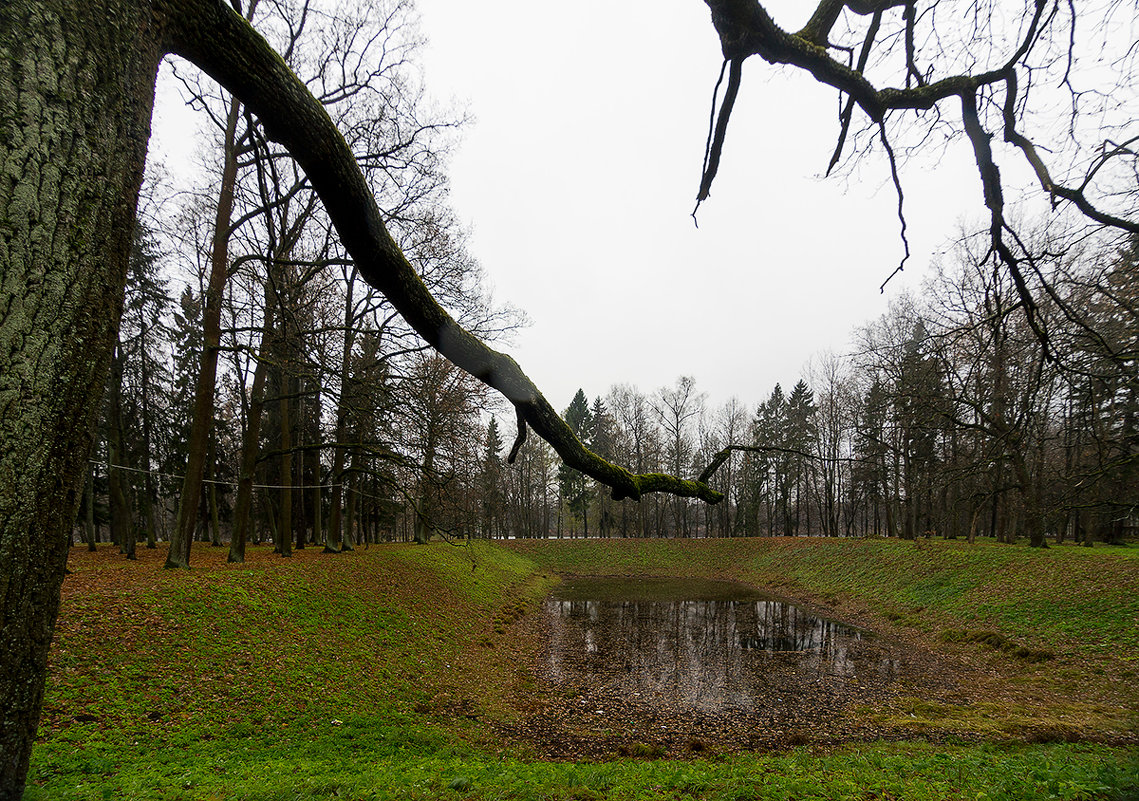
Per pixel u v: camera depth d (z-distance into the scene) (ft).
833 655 49.21
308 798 17.06
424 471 39.58
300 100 4.60
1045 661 40.83
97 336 3.96
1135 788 15.49
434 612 50.98
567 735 30.45
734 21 6.38
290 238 37.06
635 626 62.75
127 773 18.72
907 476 72.69
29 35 3.65
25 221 3.60
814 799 17.69
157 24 4.08
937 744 26.91
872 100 8.43
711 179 7.75
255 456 53.47
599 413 185.78
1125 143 9.24
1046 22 8.91
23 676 3.68
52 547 3.79
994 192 9.27
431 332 6.12
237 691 27.76
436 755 25.48
